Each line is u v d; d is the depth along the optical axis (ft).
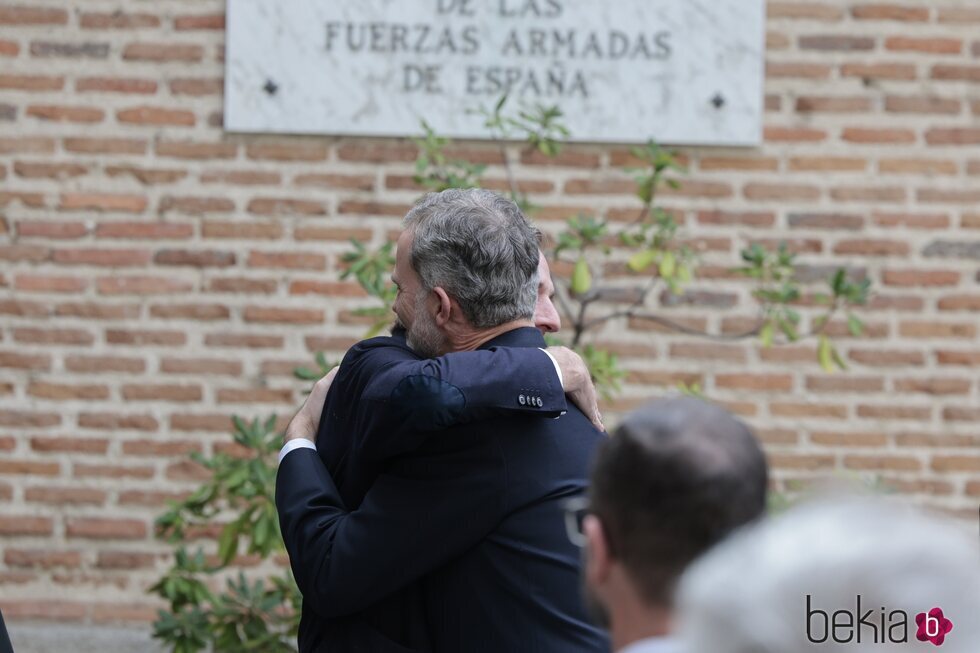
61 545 20.13
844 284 16.52
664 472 5.30
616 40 20.30
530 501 8.70
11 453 20.17
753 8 20.35
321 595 8.83
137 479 20.22
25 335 20.21
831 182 20.48
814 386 20.49
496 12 20.22
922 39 20.49
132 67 20.30
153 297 20.27
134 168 20.27
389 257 15.39
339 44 20.25
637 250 20.27
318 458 9.60
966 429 20.52
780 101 20.52
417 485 8.70
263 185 20.31
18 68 20.21
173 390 20.26
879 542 3.50
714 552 4.00
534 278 9.37
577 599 8.63
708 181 20.48
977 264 20.52
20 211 20.21
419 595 9.01
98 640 19.92
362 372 9.23
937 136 20.52
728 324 20.43
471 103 20.22
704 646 3.68
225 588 20.04
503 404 8.61
